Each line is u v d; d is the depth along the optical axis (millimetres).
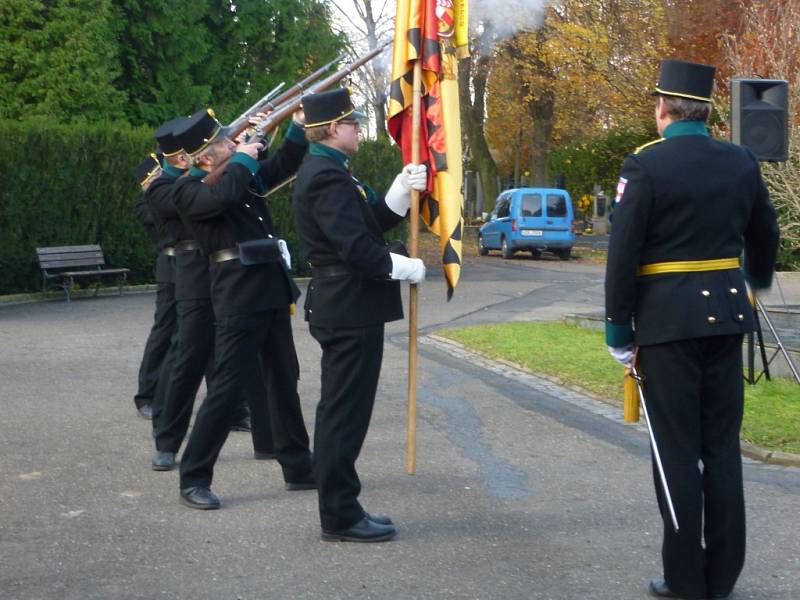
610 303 4703
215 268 6168
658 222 4656
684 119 4730
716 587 4773
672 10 27016
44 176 18969
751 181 4762
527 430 8320
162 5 23797
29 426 8258
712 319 4590
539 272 26984
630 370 4805
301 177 5500
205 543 5578
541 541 5633
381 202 5926
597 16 29125
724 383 4742
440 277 24797
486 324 15172
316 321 5551
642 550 5496
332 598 4840
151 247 21312
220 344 6148
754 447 7527
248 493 6492
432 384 10273
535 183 40500
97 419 8539
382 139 25359
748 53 18891
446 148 6230
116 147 20375
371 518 5676
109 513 6082
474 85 39625
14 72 21688
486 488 6648
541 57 31609
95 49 22312
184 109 24812
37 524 5879
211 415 6141
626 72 29812
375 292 5531
